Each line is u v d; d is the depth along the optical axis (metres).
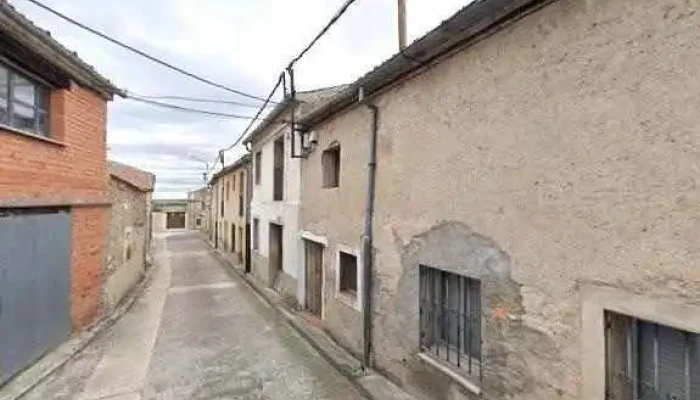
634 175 2.78
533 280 3.55
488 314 4.06
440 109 4.79
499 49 3.91
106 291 9.80
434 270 5.16
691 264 2.48
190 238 37.59
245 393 5.77
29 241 6.45
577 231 3.17
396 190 5.75
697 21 2.45
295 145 10.37
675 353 2.82
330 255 8.12
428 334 5.25
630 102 2.79
